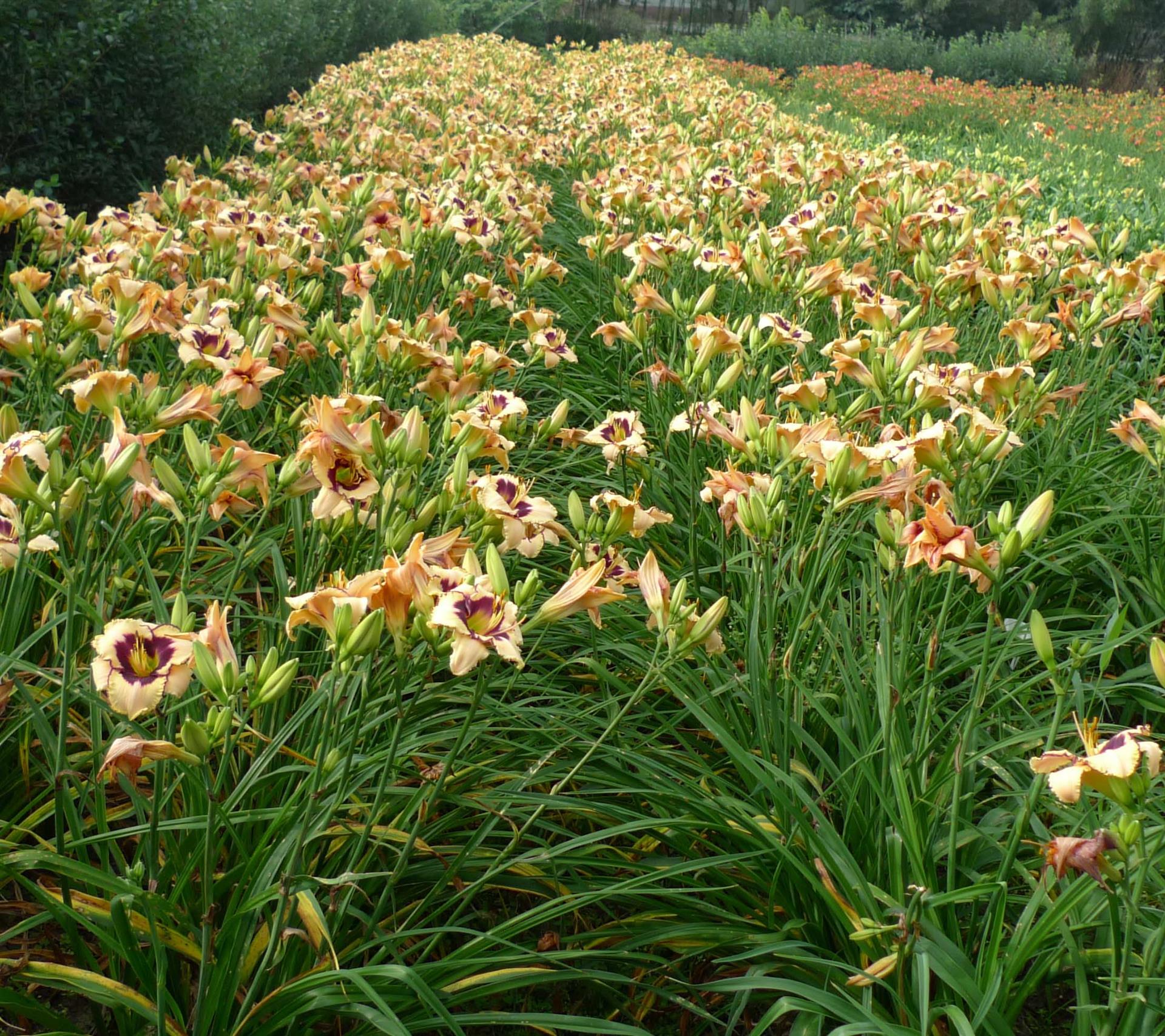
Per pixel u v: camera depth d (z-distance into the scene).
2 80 6.56
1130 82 35.97
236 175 7.16
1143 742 1.74
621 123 12.19
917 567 3.16
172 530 3.62
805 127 11.84
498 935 2.24
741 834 2.56
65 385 3.27
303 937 1.95
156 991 2.07
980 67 33.84
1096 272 5.07
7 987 2.01
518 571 3.79
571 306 6.40
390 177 6.52
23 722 2.54
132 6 7.77
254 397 2.89
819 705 2.87
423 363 3.27
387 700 2.61
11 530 2.19
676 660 2.35
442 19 26.41
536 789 2.96
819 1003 2.18
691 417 3.78
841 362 3.35
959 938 2.45
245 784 2.22
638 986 2.51
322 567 2.99
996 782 3.07
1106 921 2.45
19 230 4.41
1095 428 5.00
